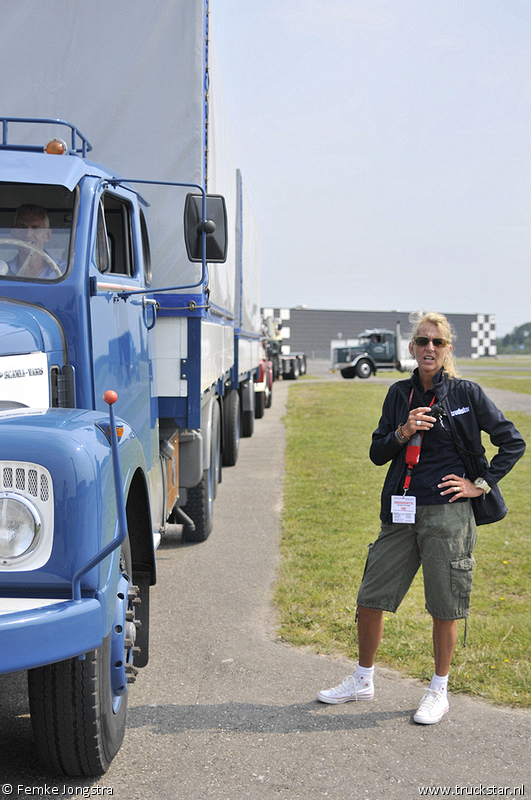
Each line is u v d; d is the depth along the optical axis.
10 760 3.10
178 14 5.22
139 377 4.47
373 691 3.71
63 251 3.44
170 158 5.29
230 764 3.10
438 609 3.46
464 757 3.16
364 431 15.30
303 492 9.05
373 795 2.88
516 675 3.92
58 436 2.52
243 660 4.20
